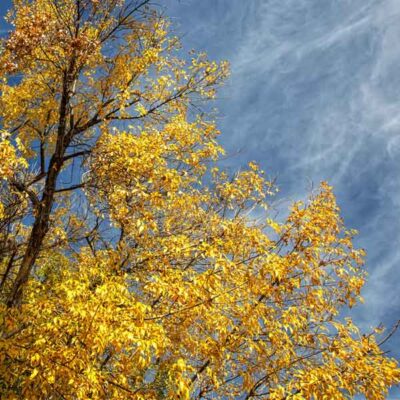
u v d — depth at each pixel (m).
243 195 7.77
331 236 7.19
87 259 7.86
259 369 6.13
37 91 8.85
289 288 6.53
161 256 6.65
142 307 5.16
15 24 7.46
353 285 6.78
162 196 7.00
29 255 7.34
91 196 7.71
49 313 5.60
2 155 5.90
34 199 7.59
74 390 5.10
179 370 5.15
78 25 8.26
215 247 6.17
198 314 5.89
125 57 9.09
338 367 6.11
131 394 5.29
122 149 7.16
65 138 8.61
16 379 5.64
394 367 5.93
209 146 7.56
